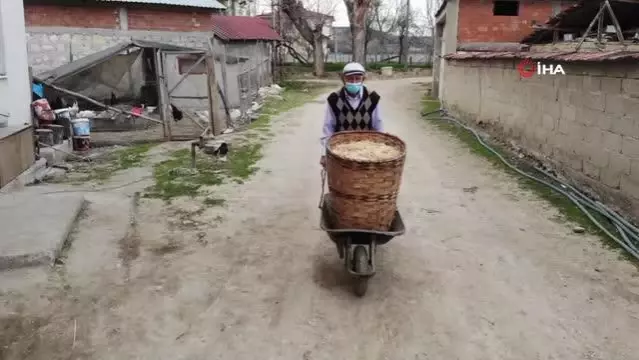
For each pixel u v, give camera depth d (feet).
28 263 16.71
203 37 60.95
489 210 23.16
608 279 16.30
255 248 18.95
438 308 14.70
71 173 30.12
